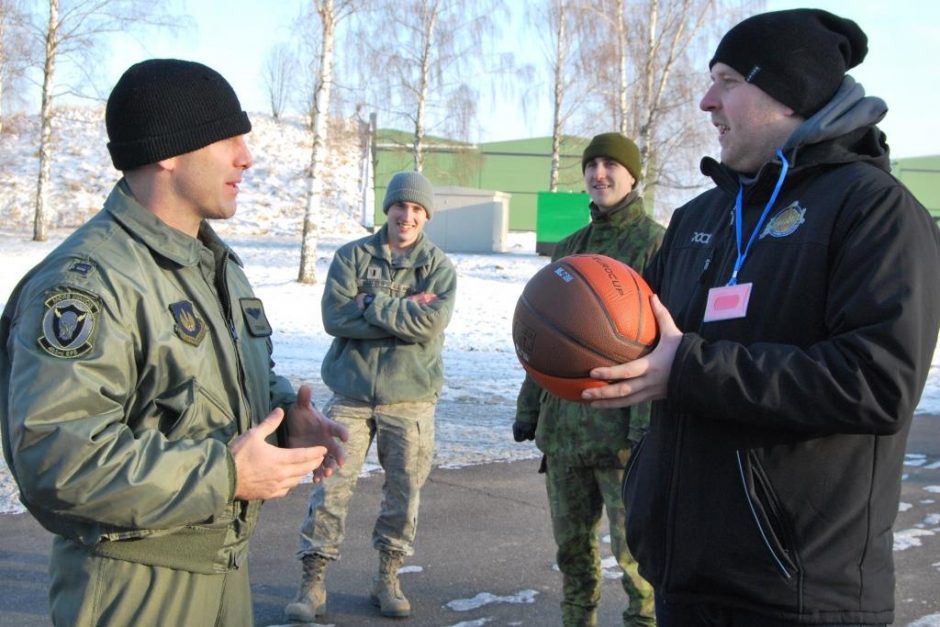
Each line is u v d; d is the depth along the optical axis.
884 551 2.57
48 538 5.91
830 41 2.77
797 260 2.60
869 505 2.53
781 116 2.78
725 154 2.91
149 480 2.23
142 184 2.58
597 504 4.53
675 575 2.71
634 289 2.96
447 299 5.39
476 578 5.68
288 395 3.07
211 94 2.58
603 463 4.32
